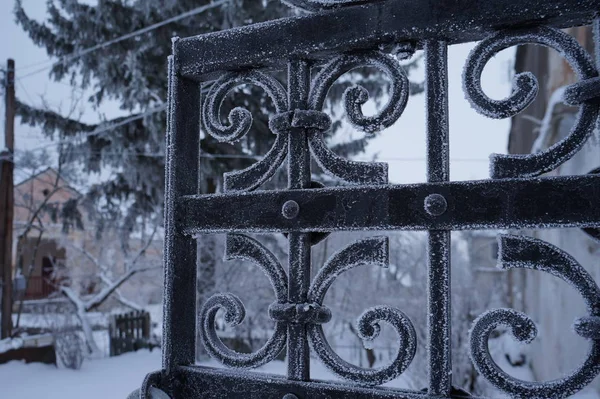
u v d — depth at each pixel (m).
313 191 1.27
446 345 1.13
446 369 1.13
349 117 1.26
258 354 1.33
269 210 1.32
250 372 1.35
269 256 1.35
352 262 1.23
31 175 12.73
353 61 1.30
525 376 7.84
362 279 11.41
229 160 10.84
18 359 8.80
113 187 11.45
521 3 1.13
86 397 7.01
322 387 1.24
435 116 1.20
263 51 1.38
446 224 1.13
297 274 1.30
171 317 1.42
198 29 10.51
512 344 8.87
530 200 1.08
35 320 10.37
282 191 1.31
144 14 10.28
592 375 1.02
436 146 1.19
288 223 1.29
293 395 1.26
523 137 10.14
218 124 1.44
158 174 10.80
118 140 10.58
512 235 1.09
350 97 1.27
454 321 7.73
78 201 12.18
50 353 9.16
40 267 22.56
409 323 1.17
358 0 1.28
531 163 1.11
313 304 1.26
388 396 1.17
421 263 12.30
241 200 1.36
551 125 5.14
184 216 1.44
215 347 1.39
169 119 1.51
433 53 1.22
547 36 1.13
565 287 5.43
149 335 11.96
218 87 1.47
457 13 1.18
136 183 10.79
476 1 1.17
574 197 1.05
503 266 1.08
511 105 1.12
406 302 10.70
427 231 1.17
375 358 10.75
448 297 1.14
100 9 10.20
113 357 10.54
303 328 1.29
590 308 1.03
